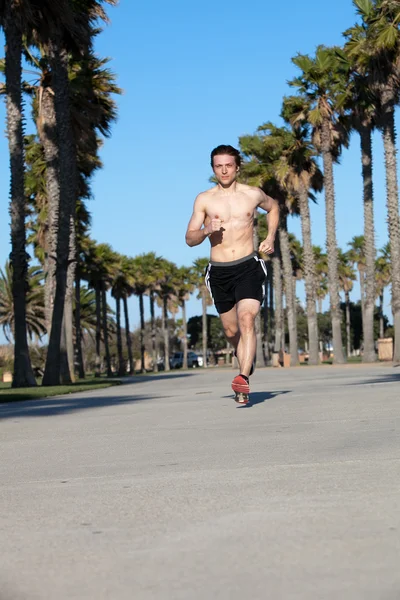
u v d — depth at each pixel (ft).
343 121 156.87
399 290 128.47
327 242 164.66
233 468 15.67
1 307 247.70
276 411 29.09
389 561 8.46
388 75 122.52
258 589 7.67
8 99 87.56
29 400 54.65
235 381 30.40
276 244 210.79
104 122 114.11
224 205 29.53
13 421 32.91
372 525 10.11
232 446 19.44
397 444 17.97
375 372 78.23
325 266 362.74
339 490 12.60
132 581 8.20
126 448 20.68
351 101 146.82
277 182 176.55
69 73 109.09
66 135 96.07
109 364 246.88
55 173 111.04
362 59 124.16
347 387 44.32
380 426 22.04
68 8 89.35
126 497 13.15
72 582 8.30
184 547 9.48
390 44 113.19
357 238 361.30
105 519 11.46
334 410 28.02
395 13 114.42
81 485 14.80
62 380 108.88
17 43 87.04
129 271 275.59
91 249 223.51
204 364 356.38
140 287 320.09
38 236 140.36
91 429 27.22
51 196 111.34
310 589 7.59
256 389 48.24
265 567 8.43
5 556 9.60
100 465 17.62
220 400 38.63
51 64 96.27
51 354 90.99
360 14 131.23
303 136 168.14
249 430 22.98
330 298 164.35
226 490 13.20
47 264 139.85
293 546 9.23
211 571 8.38
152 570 8.55
